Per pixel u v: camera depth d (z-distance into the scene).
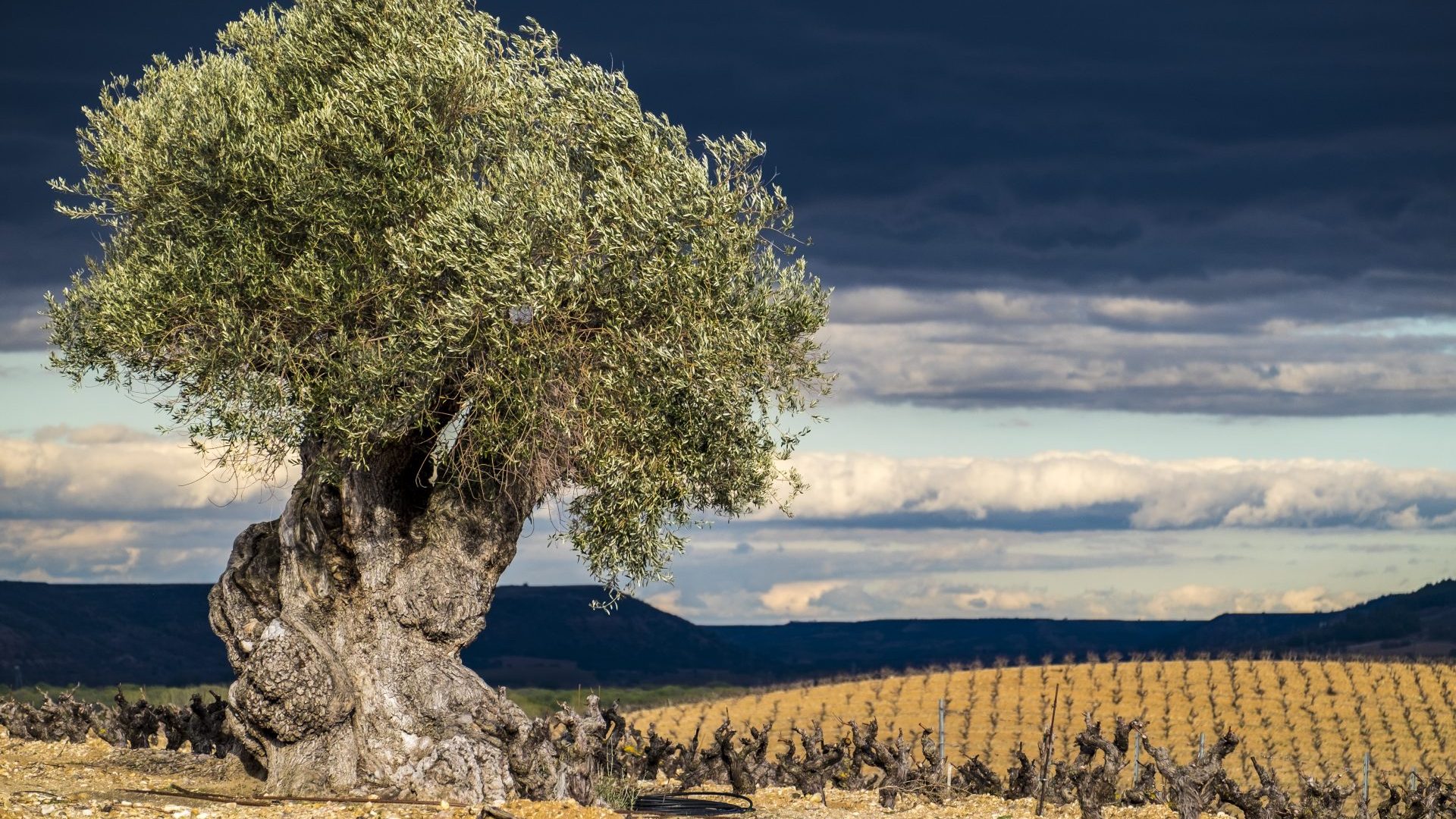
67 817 17.91
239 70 22.84
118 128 22.91
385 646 22.52
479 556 23.48
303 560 22.78
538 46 23.33
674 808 23.44
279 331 21.02
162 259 21.20
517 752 21.05
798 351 23.97
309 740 21.92
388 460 22.94
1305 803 27.05
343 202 20.78
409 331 20.47
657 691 136.75
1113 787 25.84
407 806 20.06
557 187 21.19
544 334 20.61
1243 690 96.38
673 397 21.55
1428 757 79.06
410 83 21.36
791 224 22.84
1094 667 105.31
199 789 22.47
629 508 21.67
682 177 21.98
